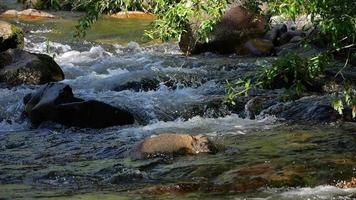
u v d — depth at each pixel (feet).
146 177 25.72
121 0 28.37
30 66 49.08
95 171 27.02
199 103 41.01
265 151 29.19
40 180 25.88
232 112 39.70
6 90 46.26
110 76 49.37
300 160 27.14
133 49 63.41
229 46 59.67
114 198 22.81
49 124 37.63
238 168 26.16
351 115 35.55
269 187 23.61
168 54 60.39
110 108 37.70
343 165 26.11
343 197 22.16
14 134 36.29
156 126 37.24
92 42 67.15
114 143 32.83
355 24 23.88
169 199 22.54
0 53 51.16
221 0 25.90
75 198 22.90
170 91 45.16
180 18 26.12
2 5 102.01
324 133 32.73
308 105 37.47
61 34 73.20
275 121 36.68
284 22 64.18
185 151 28.73
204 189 23.58
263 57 57.36
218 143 30.55
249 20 60.18
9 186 24.95
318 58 25.07
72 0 31.53
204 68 51.47
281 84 42.42
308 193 22.71
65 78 51.75
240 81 26.66
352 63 40.93
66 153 31.04
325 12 24.14
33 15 90.12
